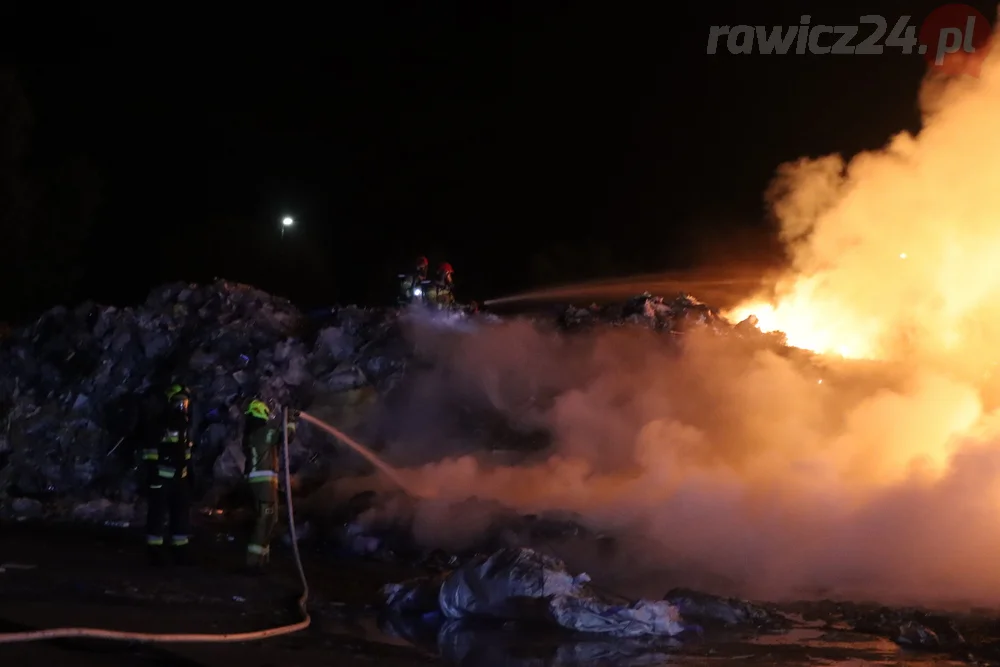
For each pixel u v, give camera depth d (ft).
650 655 22.11
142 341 47.24
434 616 25.21
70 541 33.19
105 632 19.77
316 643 22.38
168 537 31.60
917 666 21.75
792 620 25.49
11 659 19.33
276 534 35.24
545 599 24.44
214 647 21.39
